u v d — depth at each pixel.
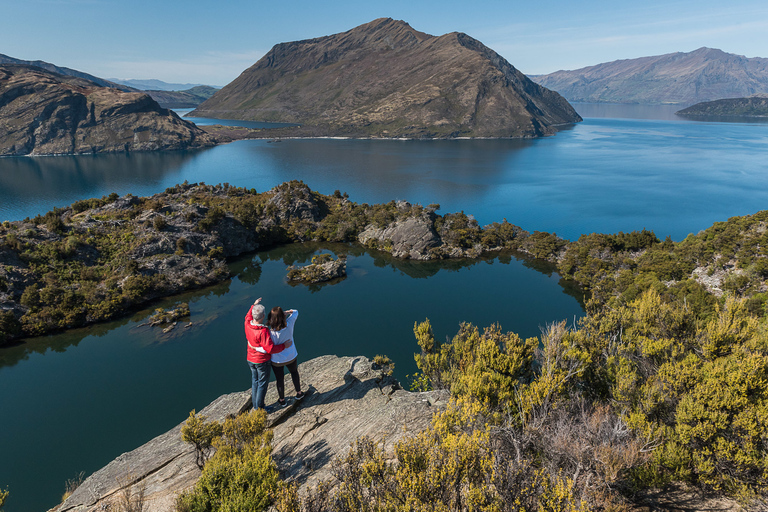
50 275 86.44
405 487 6.11
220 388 65.44
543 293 108.19
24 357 72.62
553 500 6.09
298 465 8.38
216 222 125.88
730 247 87.44
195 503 6.77
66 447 53.09
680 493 8.79
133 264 95.00
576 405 10.57
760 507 8.22
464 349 23.41
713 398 9.99
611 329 19.95
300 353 77.50
